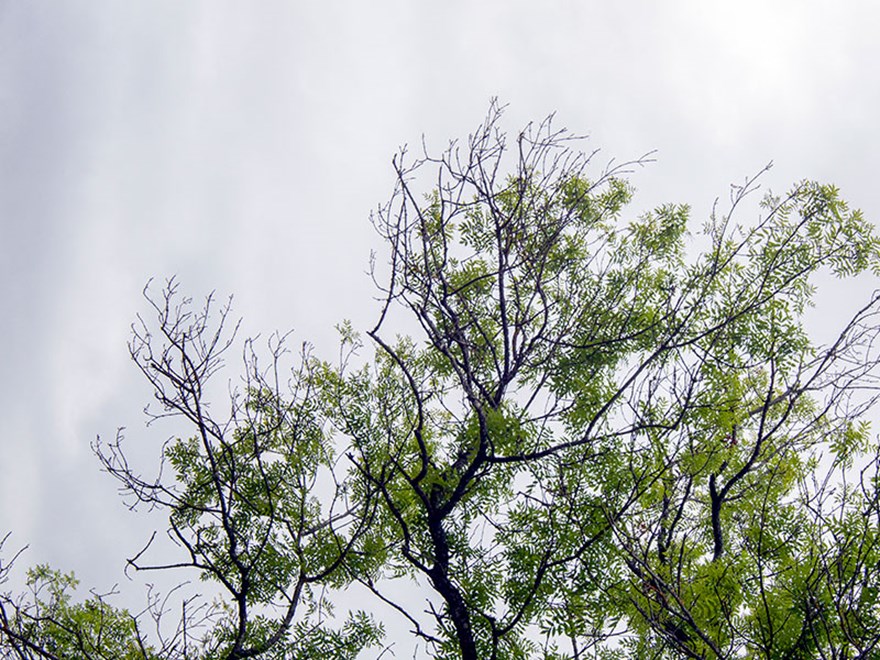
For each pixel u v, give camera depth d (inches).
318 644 349.4
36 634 331.3
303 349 376.8
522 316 380.5
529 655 331.9
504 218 370.9
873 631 252.2
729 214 358.3
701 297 369.4
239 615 327.9
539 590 323.9
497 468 363.6
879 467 255.3
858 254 360.2
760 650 276.1
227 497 348.5
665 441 332.2
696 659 253.0
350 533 369.1
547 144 357.7
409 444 380.2
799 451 331.0
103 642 338.6
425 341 392.5
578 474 337.4
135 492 339.3
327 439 385.1
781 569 305.7
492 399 362.0
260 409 363.9
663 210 416.5
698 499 355.3
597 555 319.0
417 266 359.6
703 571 305.3
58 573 352.5
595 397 362.0
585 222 405.4
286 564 353.4
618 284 400.5
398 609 337.7
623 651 317.4
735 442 336.8
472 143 351.6
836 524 267.3
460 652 329.4
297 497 365.4
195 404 332.5
